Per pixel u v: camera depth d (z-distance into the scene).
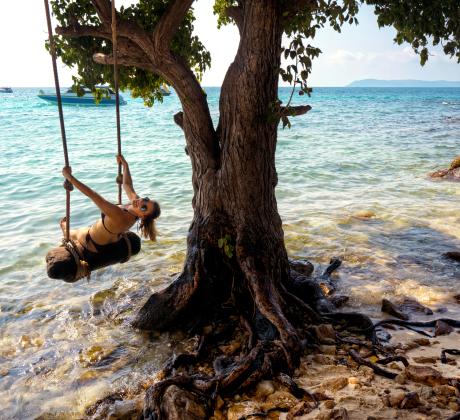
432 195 14.85
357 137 32.44
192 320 6.58
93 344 6.37
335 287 7.88
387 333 6.25
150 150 25.83
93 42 6.48
